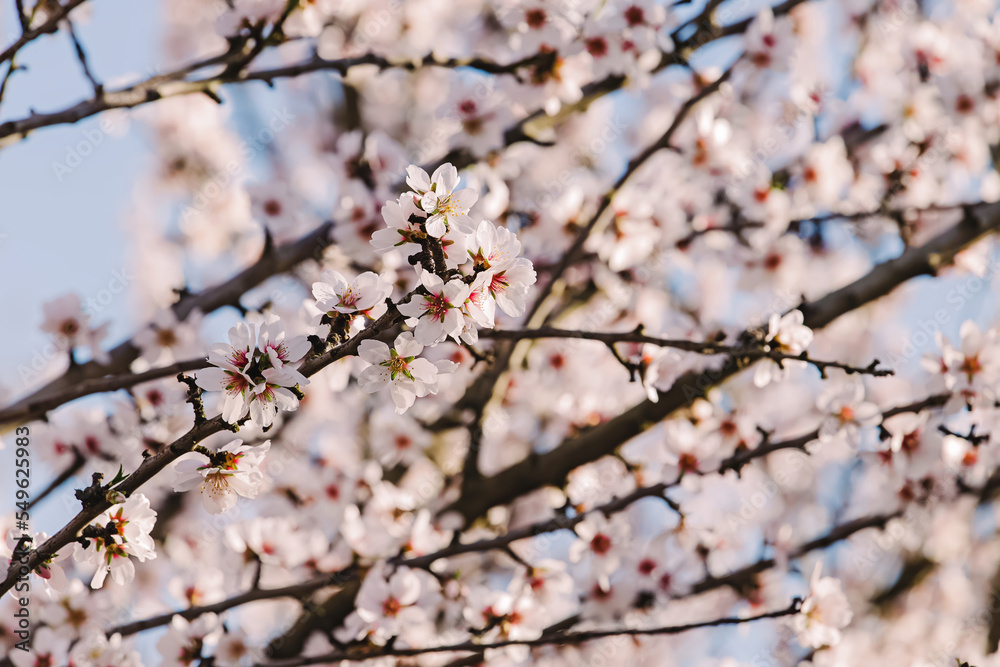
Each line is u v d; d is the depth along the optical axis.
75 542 1.84
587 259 5.07
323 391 5.85
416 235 1.80
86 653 3.37
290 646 3.97
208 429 1.76
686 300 6.54
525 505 6.01
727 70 4.44
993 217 4.50
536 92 4.18
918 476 3.95
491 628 3.71
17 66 2.71
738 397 5.84
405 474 5.35
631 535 4.41
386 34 6.90
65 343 3.94
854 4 6.11
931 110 5.22
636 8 4.07
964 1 6.04
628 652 5.92
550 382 5.69
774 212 4.82
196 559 5.05
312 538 4.23
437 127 5.66
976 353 3.54
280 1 3.46
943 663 5.55
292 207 4.37
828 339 6.87
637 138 6.84
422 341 1.74
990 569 7.02
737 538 4.61
